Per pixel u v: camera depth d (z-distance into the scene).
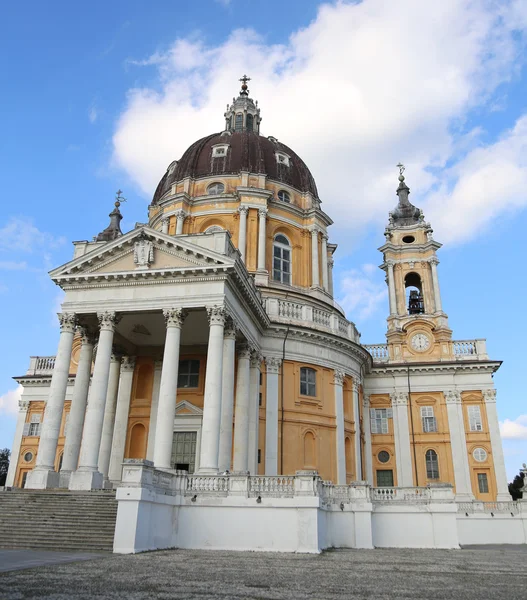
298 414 30.94
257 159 40.56
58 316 25.33
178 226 37.75
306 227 40.41
